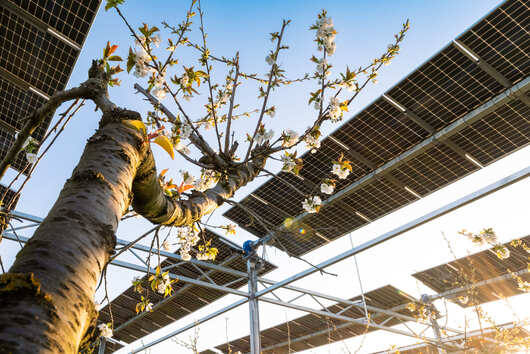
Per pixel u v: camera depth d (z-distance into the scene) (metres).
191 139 2.35
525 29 6.35
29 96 7.32
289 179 9.14
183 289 12.95
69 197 1.06
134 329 17.23
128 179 1.28
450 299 12.54
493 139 7.85
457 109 7.52
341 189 9.21
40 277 0.79
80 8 6.35
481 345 5.45
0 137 7.57
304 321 16.22
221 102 3.18
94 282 0.92
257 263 11.32
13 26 6.56
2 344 0.63
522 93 6.74
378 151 8.47
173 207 1.91
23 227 8.09
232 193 2.48
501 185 7.66
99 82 1.67
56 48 6.78
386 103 7.73
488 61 6.81
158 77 2.18
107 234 1.04
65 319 0.76
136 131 1.46
